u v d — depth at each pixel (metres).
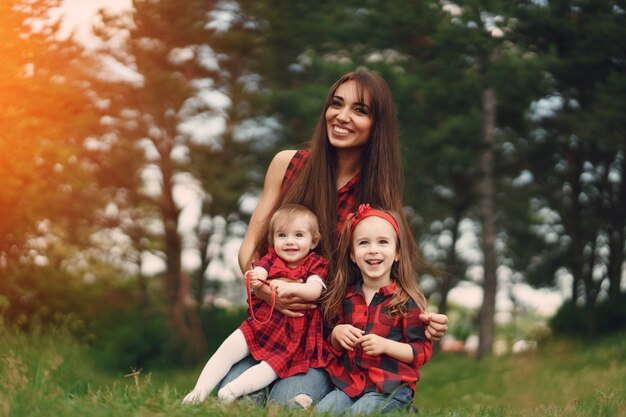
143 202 24.95
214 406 3.62
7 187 10.41
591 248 23.89
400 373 4.19
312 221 4.48
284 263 4.46
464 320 36.03
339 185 4.75
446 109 20.03
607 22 17.55
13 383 3.91
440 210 25.05
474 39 18.61
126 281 23.25
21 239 11.63
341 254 4.42
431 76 19.48
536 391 10.05
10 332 9.99
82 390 5.66
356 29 19.48
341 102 4.65
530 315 29.64
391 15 18.91
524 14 18.48
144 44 23.61
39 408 3.46
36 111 10.70
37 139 10.65
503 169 22.33
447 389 13.39
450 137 19.77
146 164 24.94
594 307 22.77
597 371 11.72
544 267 26.12
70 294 15.27
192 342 24.23
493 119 19.73
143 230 24.80
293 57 23.45
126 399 3.73
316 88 19.84
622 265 23.12
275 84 23.98
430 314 4.26
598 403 5.16
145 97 23.81
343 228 4.43
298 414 3.70
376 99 4.64
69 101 16.16
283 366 4.25
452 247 25.52
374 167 4.67
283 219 4.46
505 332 29.00
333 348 4.31
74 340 10.98
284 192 4.83
